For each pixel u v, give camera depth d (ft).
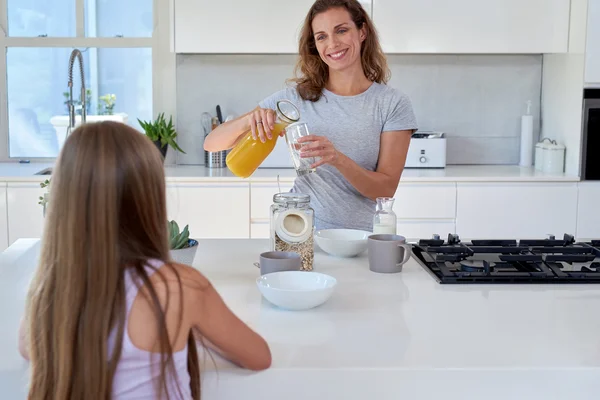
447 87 12.76
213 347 3.69
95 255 3.07
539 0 11.35
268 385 3.62
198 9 11.23
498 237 11.19
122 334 3.11
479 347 3.90
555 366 3.63
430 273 5.54
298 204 5.57
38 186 10.88
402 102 7.06
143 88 12.86
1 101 12.78
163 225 3.33
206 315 3.37
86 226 3.08
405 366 3.63
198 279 3.33
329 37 6.67
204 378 3.62
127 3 12.70
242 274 5.55
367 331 4.17
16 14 12.68
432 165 12.07
